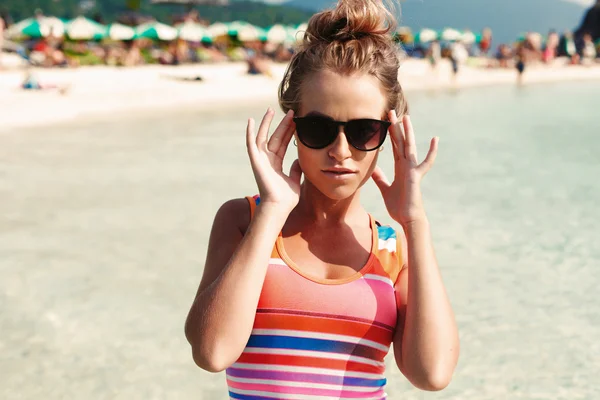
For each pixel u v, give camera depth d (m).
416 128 15.54
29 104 17.86
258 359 1.76
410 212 1.81
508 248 6.09
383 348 1.82
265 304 1.76
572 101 24.27
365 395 1.78
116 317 4.54
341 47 1.70
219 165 9.98
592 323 4.55
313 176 1.75
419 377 1.75
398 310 1.89
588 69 47.28
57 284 5.08
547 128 15.76
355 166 1.72
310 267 1.81
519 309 4.75
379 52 1.74
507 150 12.05
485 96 26.53
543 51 50.00
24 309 4.62
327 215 1.86
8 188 8.38
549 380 3.83
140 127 14.95
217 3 46.72
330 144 1.70
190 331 1.71
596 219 7.10
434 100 24.48
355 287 1.79
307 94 1.73
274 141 1.80
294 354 1.74
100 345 4.15
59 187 8.44
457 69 35.84
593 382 3.81
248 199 1.95
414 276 1.77
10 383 3.66
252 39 44.34
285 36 45.28
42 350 4.07
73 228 6.58
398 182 1.91
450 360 1.76
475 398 3.65
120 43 38.06
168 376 3.83
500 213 7.35
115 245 6.04
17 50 30.72
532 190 8.55
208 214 7.11
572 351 4.18
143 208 7.36
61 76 25.92
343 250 1.84
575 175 9.62
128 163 10.18
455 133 14.60
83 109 17.95
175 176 9.12
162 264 5.55
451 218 7.13
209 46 43.06
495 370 3.94
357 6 1.73
